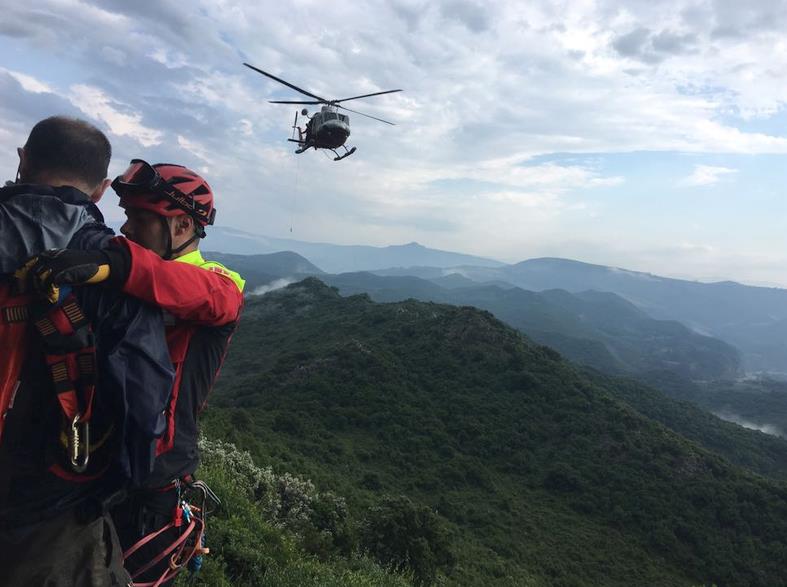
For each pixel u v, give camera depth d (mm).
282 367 75750
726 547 45312
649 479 54125
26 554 1721
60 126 1984
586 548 43125
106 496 1813
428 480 50375
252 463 14320
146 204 2123
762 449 99500
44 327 1654
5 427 1692
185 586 4902
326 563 10133
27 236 1675
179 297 1871
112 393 1728
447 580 17672
